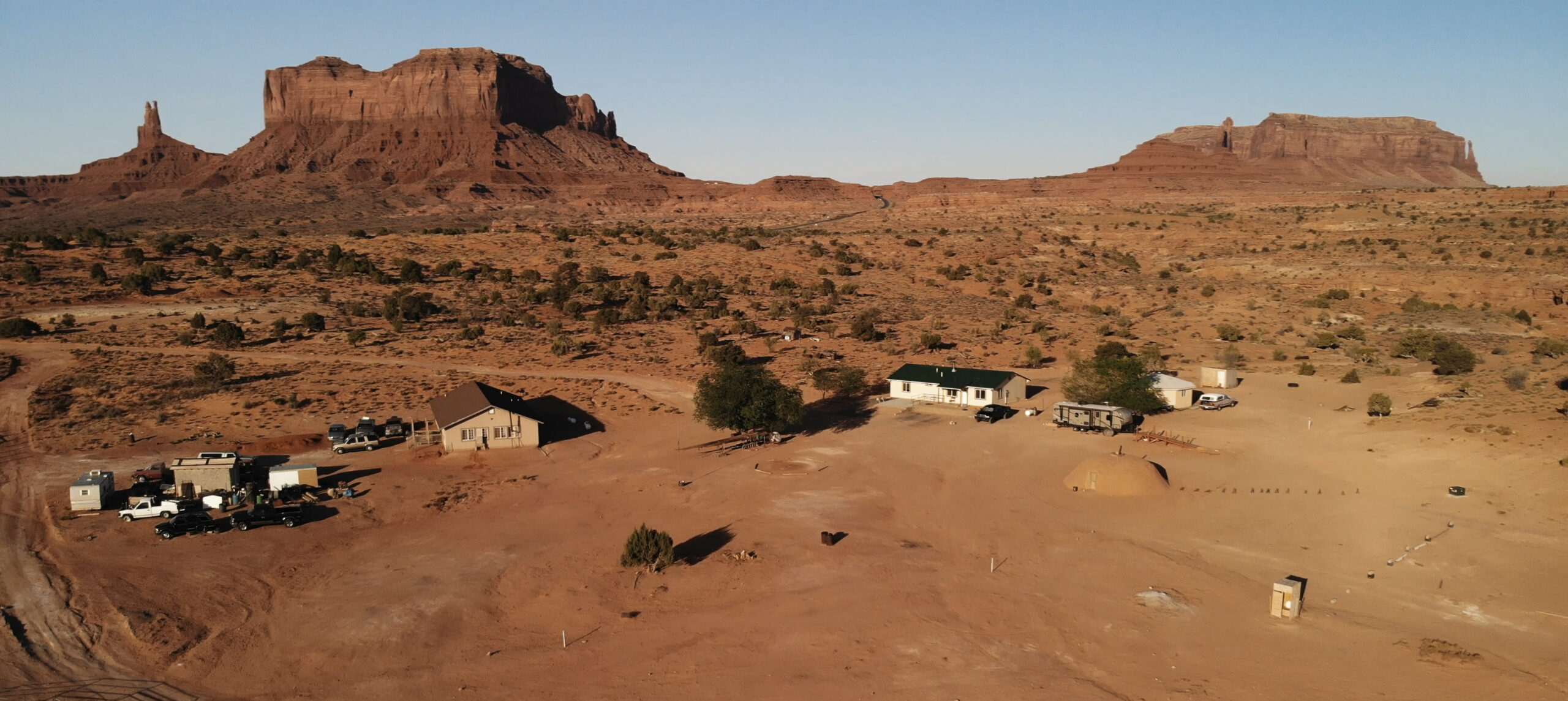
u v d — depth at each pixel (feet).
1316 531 155.94
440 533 160.25
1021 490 182.39
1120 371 241.14
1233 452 204.33
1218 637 118.83
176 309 382.42
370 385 271.08
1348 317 400.26
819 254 561.43
